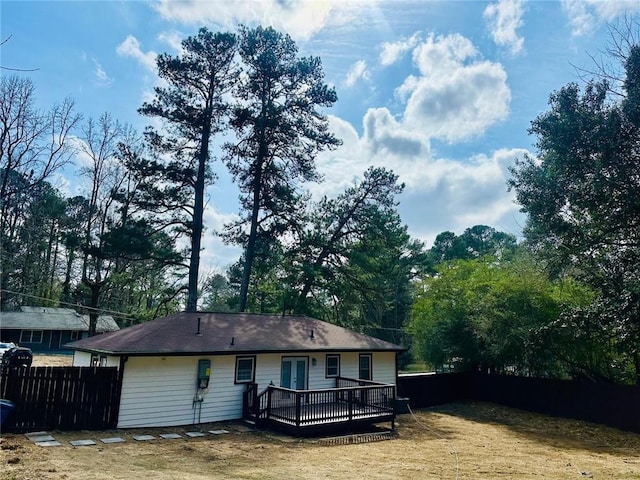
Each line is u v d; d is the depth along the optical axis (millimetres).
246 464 9562
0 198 27828
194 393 14102
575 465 10797
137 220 22328
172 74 23922
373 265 26281
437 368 24344
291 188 25219
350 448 11977
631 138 15375
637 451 12914
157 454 10141
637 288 14797
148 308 26312
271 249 25625
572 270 18141
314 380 16984
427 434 14633
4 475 7453
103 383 12617
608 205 16078
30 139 27484
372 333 42219
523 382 19938
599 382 18078
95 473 7992
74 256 32094
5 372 11453
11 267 39188
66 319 41031
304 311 25734
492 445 13156
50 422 11828
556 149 16484
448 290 23625
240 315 18562
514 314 19188
